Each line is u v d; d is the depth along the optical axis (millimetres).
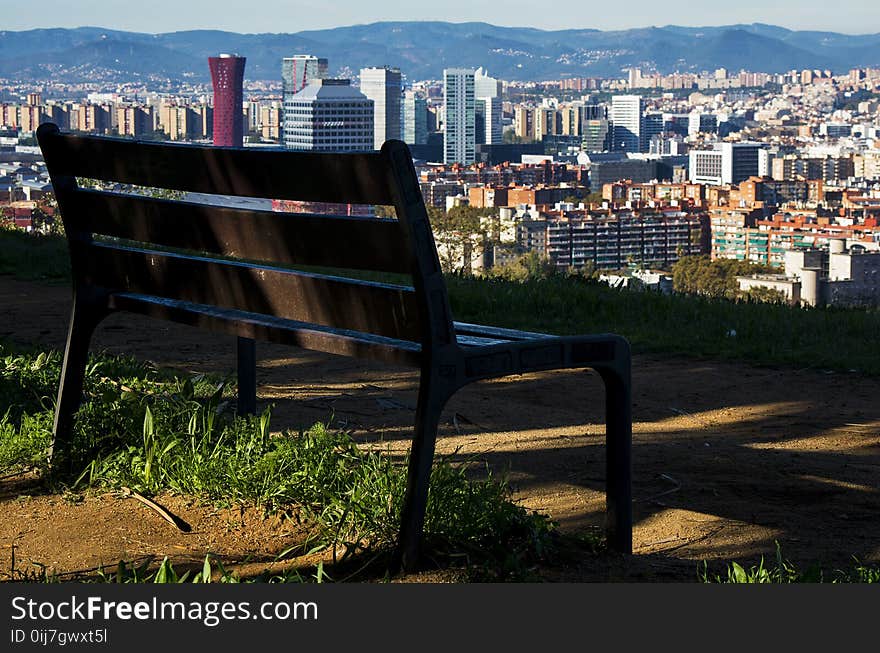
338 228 2734
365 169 2574
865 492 3654
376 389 5227
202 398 4457
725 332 7055
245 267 3039
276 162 2750
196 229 3105
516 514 2912
